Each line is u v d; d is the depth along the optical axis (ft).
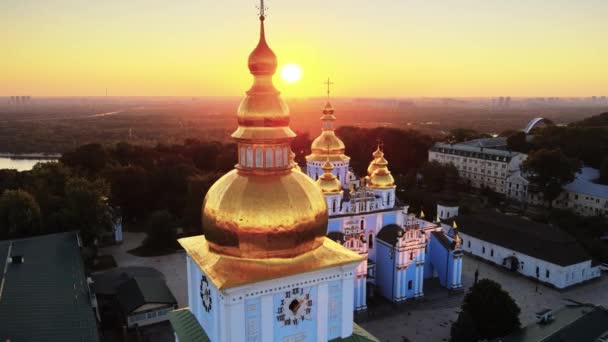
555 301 249.55
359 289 233.55
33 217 288.10
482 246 311.27
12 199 284.61
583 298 253.44
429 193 444.55
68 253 241.35
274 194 87.97
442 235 271.08
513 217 331.36
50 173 362.94
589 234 332.60
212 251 92.94
